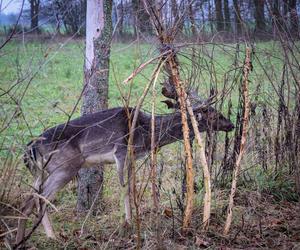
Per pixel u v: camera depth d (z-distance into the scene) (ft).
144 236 18.54
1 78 24.77
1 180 17.61
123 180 20.88
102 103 22.74
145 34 21.44
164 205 21.63
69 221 21.79
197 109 20.24
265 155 24.13
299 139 23.16
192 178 18.63
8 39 15.78
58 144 19.88
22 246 17.75
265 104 24.73
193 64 20.58
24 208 18.11
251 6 32.19
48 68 53.98
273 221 20.68
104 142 20.66
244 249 18.28
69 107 40.09
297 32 24.16
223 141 27.02
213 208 21.36
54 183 19.81
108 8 22.15
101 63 22.35
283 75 23.16
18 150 20.26
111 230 20.01
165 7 18.12
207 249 18.02
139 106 16.72
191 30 21.09
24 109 38.09
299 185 22.86
